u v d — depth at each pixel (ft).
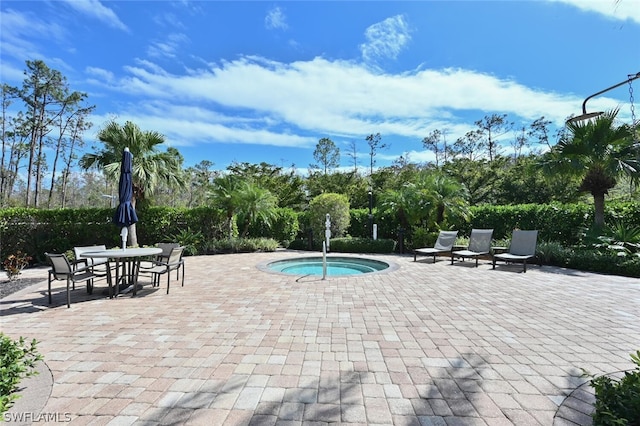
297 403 8.01
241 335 12.72
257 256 38.63
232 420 7.34
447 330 13.25
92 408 7.83
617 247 26.12
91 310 16.35
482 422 7.25
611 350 11.23
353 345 11.69
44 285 23.02
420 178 44.65
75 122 91.66
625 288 20.74
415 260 33.91
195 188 83.92
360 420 7.33
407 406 7.88
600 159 28.35
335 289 20.77
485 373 9.57
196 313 15.71
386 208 44.21
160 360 10.50
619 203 32.81
